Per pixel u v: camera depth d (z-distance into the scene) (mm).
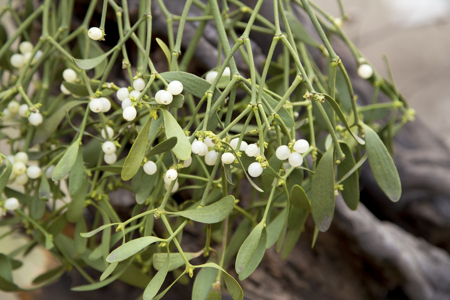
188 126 567
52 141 673
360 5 1725
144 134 533
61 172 560
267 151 658
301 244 800
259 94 551
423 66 1805
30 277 874
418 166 921
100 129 635
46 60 660
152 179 582
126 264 633
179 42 583
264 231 567
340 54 978
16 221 646
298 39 672
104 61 643
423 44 1829
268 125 543
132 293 807
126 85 747
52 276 683
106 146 592
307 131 729
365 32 1688
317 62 926
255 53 778
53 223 627
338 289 800
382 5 1706
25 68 626
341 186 579
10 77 702
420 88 1778
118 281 812
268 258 794
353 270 793
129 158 532
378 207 946
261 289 802
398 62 1822
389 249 753
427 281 776
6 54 687
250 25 559
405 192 917
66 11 646
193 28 742
